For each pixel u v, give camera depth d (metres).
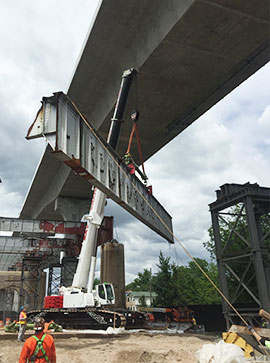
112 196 16.55
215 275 58.56
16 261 47.59
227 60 23.70
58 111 12.58
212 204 27.30
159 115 30.14
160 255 57.97
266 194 24.20
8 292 47.78
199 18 19.73
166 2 20.31
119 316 19.80
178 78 25.22
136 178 20.42
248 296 30.61
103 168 15.59
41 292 43.09
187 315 29.19
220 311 31.19
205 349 9.16
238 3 18.97
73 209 45.66
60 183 43.16
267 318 8.13
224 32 21.05
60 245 38.38
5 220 35.47
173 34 20.84
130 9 21.56
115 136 21.62
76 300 20.86
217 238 26.22
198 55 22.91
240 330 9.28
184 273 59.25
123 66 25.56
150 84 25.70
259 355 8.55
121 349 12.23
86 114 32.00
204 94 27.44
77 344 14.46
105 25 22.77
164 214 27.02
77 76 27.14
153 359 10.10
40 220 36.59
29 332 19.84
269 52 23.03
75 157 12.96
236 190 25.97
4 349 13.13
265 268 23.95
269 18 20.20
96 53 25.05
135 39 23.70
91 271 21.27
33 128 13.05
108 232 37.84
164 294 55.19
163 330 23.86
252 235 22.78
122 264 32.75
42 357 4.88
